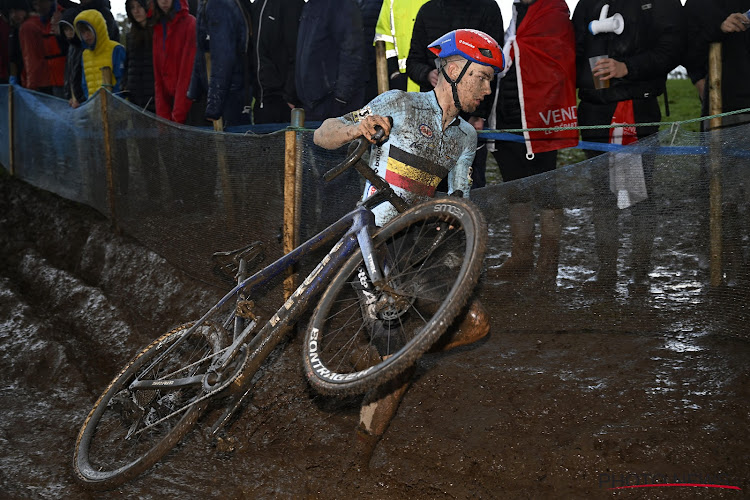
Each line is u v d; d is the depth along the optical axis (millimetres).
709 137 3363
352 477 2633
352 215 2402
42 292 4871
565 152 8102
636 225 3600
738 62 3697
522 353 3428
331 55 4520
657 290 3553
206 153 4613
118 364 3900
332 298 2330
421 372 3328
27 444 3016
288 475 2693
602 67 3787
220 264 3096
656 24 3711
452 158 2611
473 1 4148
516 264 3789
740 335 3250
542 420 2848
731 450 2514
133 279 4887
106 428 3111
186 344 3041
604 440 2645
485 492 2512
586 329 3551
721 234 3396
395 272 2406
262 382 3352
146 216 5203
